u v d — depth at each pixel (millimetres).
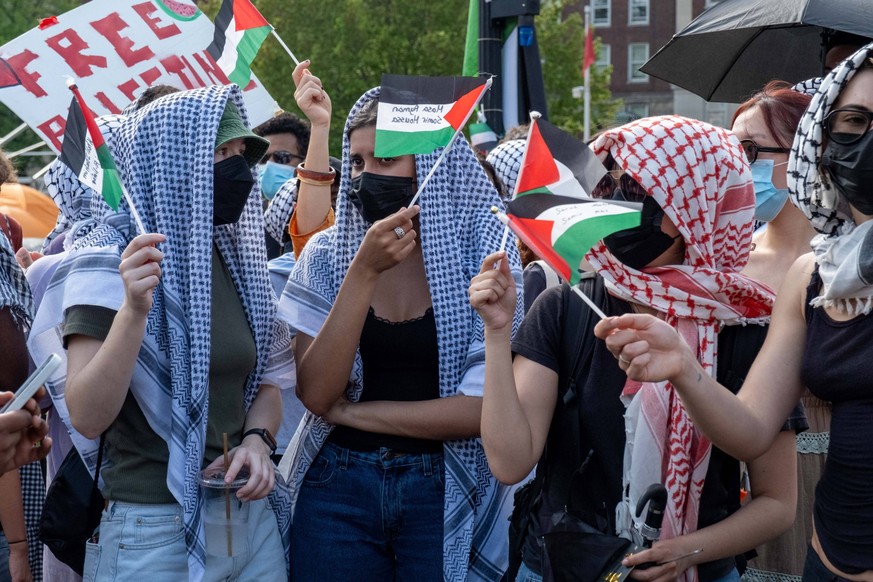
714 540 2428
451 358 3033
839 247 2256
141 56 4082
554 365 2561
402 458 3027
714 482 2531
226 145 2908
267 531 2982
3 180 3824
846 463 2230
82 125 2781
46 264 3523
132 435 2818
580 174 2426
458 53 23484
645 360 2197
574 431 2525
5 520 3314
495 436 2449
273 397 3104
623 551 2393
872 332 2193
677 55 5215
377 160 3039
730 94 5254
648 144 2486
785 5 4543
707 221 2527
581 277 2643
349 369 2963
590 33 22047
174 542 2766
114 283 2721
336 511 3039
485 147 7059
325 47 23391
